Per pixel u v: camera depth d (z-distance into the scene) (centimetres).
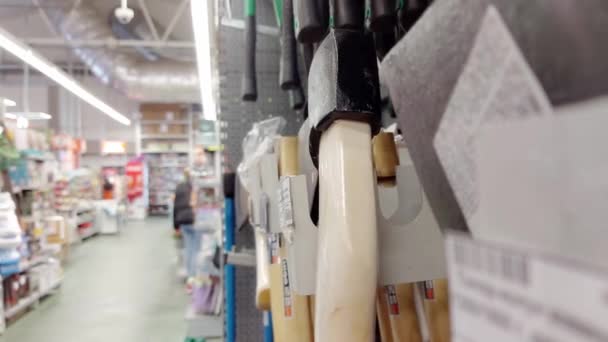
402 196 47
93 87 1155
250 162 100
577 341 13
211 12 212
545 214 16
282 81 78
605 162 14
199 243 462
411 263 46
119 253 682
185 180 527
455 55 24
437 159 27
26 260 397
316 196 55
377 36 50
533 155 16
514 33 20
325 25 52
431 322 53
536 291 15
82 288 471
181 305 407
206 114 484
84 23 642
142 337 332
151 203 1346
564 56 17
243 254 138
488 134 19
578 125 15
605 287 13
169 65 843
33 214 419
